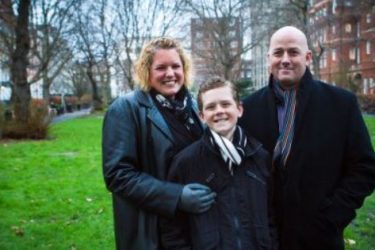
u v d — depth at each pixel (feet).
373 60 157.28
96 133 71.31
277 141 10.03
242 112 9.99
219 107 9.12
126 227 9.42
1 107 62.39
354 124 9.97
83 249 17.99
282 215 9.98
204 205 8.79
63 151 47.14
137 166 9.55
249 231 8.86
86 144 53.93
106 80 190.60
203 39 149.69
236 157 9.00
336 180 10.02
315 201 9.77
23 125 60.70
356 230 19.42
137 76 10.02
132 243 9.42
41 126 61.26
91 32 132.67
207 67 154.40
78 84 216.54
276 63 10.03
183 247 9.14
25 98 62.64
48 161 39.34
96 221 21.35
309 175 9.82
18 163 38.40
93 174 33.22
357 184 9.78
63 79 223.51
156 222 9.31
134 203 9.20
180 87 10.03
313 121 9.90
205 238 8.75
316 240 9.81
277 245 9.50
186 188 8.92
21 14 62.69
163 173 9.41
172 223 9.17
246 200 8.98
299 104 9.95
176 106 9.78
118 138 9.31
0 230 20.08
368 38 156.66
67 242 18.67
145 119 9.52
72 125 91.71
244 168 9.16
